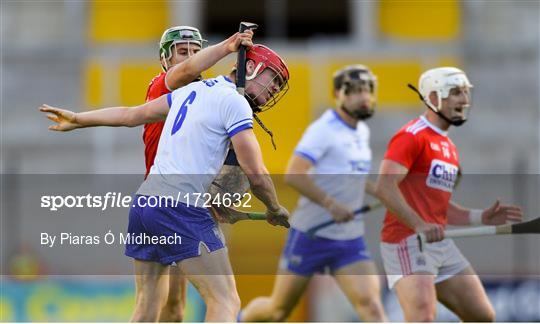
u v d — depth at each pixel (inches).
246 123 795.4
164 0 2274.9
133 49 2234.3
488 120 2176.4
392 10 2273.6
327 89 2132.1
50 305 1334.9
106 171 2036.2
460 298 1008.9
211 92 810.8
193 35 917.8
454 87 996.6
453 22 2278.5
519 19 2314.2
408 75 2206.0
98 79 2196.1
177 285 938.7
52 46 2273.6
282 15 2271.2
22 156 2096.5
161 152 816.9
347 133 1162.6
